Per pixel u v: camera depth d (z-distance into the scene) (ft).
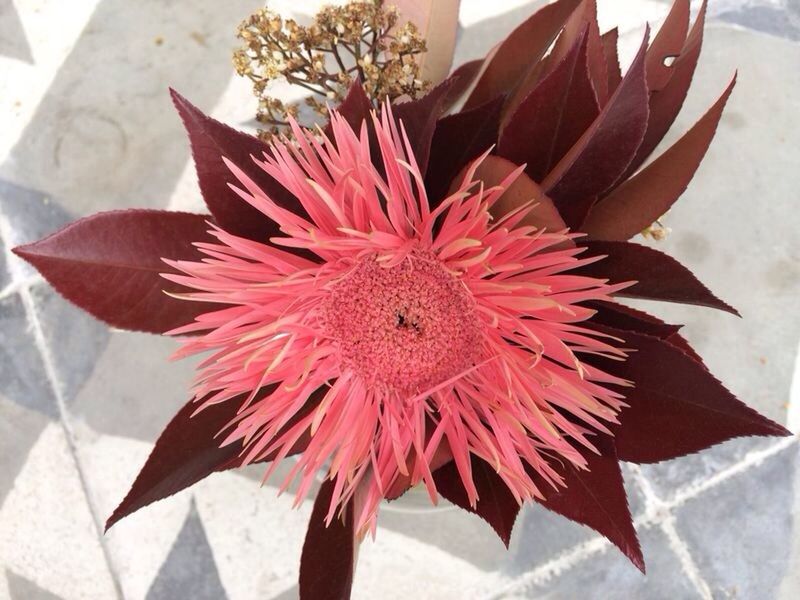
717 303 0.85
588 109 0.87
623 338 0.86
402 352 0.93
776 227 1.57
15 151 1.58
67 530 1.51
